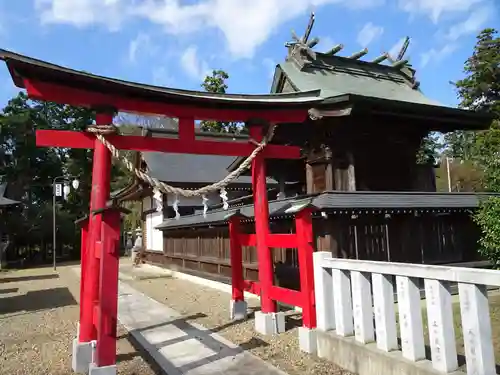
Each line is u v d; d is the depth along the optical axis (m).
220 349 5.95
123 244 39.09
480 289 3.32
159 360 5.54
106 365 4.38
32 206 32.03
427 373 3.66
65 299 11.98
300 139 9.86
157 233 21.14
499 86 23.31
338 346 5.01
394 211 8.30
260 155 7.11
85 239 6.07
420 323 4.01
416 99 11.38
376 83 12.01
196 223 13.78
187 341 6.50
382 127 9.73
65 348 6.47
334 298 5.27
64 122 38.97
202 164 21.30
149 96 5.99
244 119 7.03
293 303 6.06
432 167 10.72
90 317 5.47
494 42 23.42
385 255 8.58
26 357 6.05
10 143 34.03
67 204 34.22
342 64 12.21
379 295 4.41
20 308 10.64
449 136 36.31
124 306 9.96
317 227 8.41
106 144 5.66
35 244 32.06
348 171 9.37
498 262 8.27
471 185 27.14
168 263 18.83
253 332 6.83
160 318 8.46
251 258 10.98
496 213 7.95
